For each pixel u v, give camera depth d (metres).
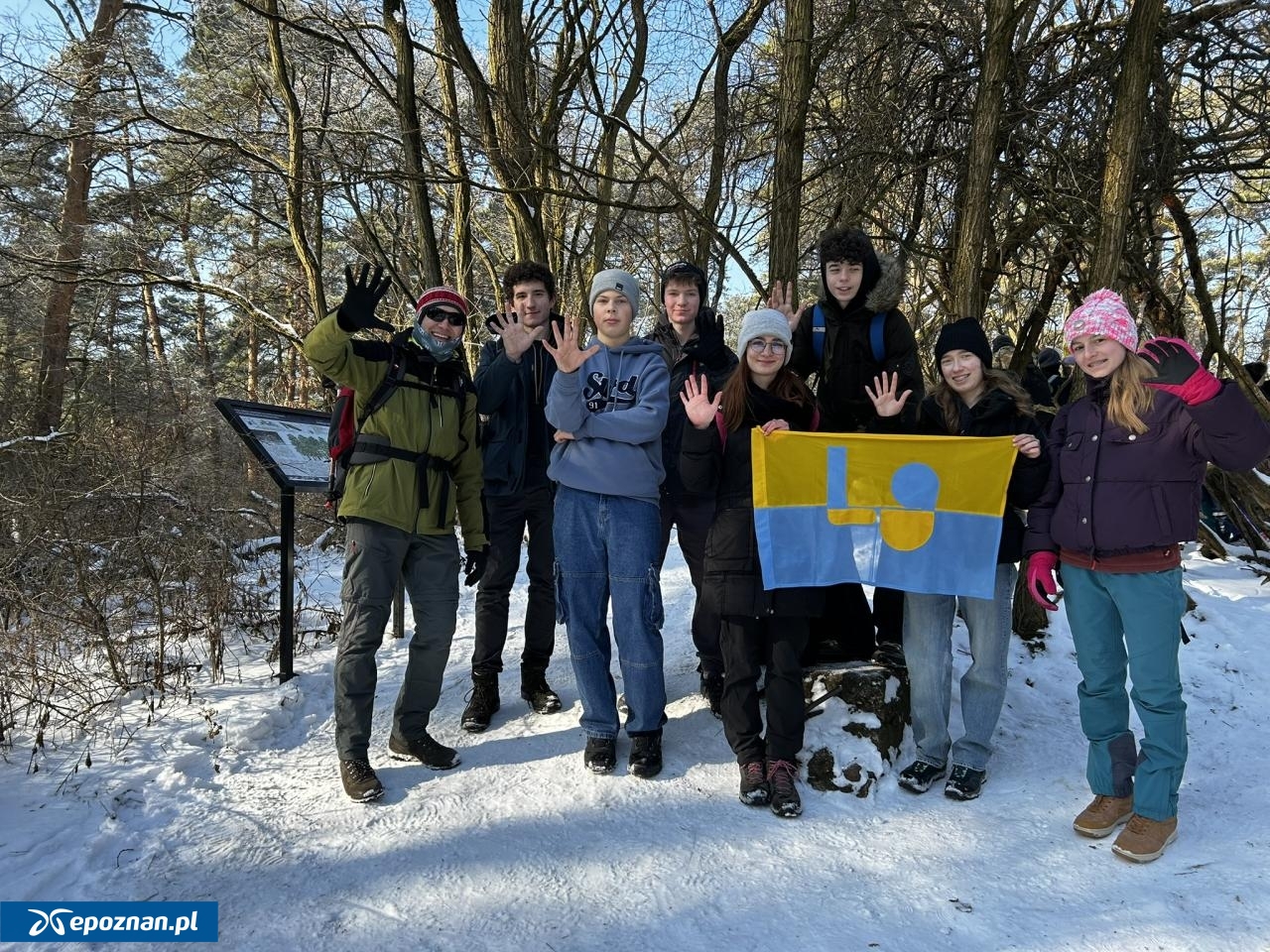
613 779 2.91
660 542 3.25
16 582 3.90
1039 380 4.75
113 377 10.20
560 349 2.79
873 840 2.53
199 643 4.31
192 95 9.02
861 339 3.27
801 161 4.47
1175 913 2.11
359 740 2.84
